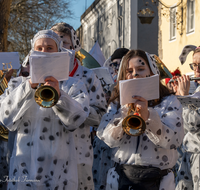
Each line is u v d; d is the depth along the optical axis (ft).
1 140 11.02
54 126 9.00
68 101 8.50
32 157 8.79
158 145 8.30
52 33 9.36
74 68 11.25
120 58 17.02
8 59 11.83
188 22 49.39
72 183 9.20
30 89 8.74
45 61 7.78
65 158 9.13
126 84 7.64
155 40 64.75
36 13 67.87
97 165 14.38
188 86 13.19
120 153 8.82
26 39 68.64
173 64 52.49
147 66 8.91
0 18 40.63
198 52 13.51
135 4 64.49
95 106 11.07
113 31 82.89
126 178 8.46
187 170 11.86
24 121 9.00
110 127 8.72
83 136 10.61
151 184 8.33
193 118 10.75
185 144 11.71
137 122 7.70
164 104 8.91
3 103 9.02
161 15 55.31
